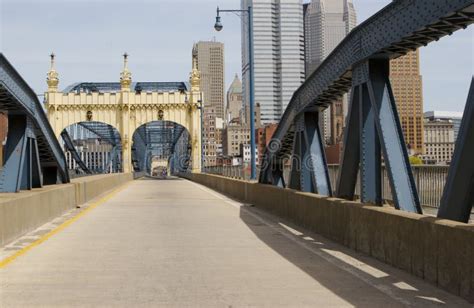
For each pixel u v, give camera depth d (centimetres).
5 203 1355
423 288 838
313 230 1587
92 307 757
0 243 1301
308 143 1803
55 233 1584
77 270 1030
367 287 870
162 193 3850
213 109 13125
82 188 2792
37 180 2066
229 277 962
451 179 843
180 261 1127
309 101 1675
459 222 834
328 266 1058
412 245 932
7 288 878
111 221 1927
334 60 1406
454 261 788
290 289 865
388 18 1066
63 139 7781
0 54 1384
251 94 3047
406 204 1084
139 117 7819
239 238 1480
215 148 12900
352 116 1296
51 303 780
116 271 1020
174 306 762
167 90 8519
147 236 1525
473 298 736
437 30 963
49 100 7738
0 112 1800
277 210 2117
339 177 1380
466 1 809
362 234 1183
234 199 3166
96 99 7800
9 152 1828
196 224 1830
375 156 1234
